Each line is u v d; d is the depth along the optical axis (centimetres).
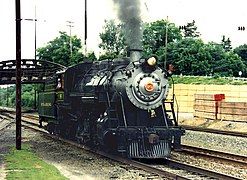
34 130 3047
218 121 3628
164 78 1648
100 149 1814
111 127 1605
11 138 2456
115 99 1636
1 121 4609
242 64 8688
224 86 5359
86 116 1936
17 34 1875
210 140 2366
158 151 1573
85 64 2161
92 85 1834
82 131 2006
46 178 1195
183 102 5469
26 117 5106
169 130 1570
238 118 3519
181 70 7731
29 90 10888
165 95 1647
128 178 1230
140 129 1548
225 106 3684
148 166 1345
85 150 1894
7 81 5578
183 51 7806
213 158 1644
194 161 1608
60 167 1446
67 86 2162
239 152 1945
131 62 1631
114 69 1738
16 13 1873
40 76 5428
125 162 1514
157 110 1664
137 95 1609
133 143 1559
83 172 1348
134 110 1647
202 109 4034
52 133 2709
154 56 1609
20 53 1888
